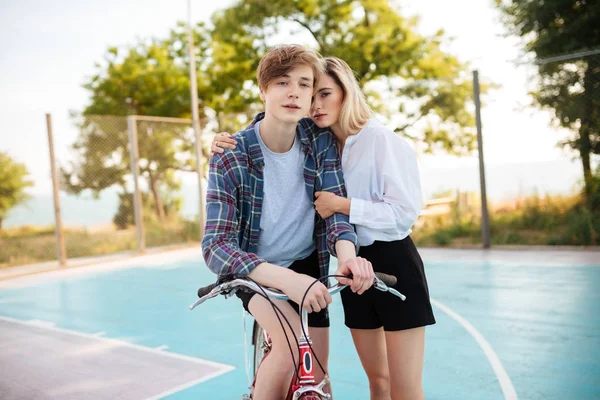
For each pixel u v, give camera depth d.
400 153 2.23
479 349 3.98
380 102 10.90
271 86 1.91
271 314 1.80
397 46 15.20
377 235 2.17
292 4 15.80
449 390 3.25
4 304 6.75
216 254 1.81
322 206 2.06
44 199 13.16
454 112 10.16
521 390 3.17
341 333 4.64
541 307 5.03
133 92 19.47
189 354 4.27
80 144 13.10
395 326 2.18
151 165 12.80
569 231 8.73
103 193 13.53
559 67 9.08
